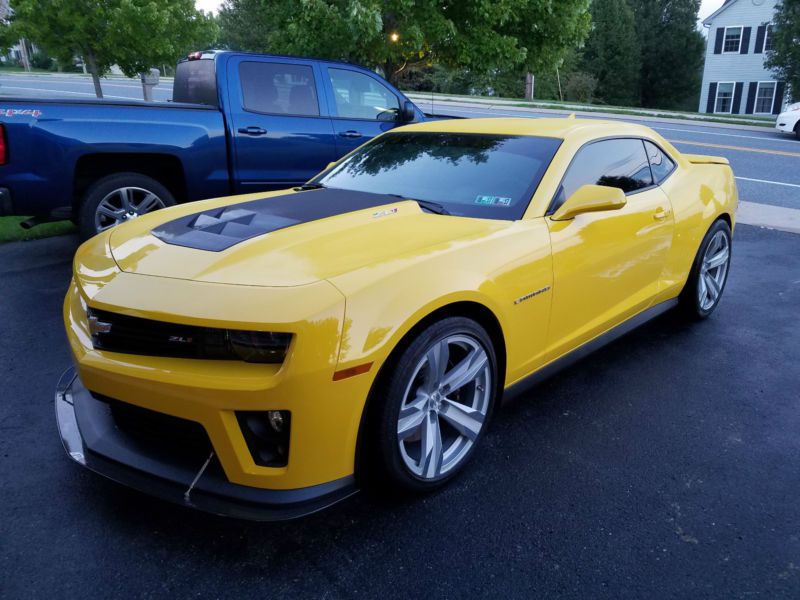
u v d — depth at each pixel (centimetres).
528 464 295
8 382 360
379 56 837
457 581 222
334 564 229
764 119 2833
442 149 372
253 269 237
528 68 924
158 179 587
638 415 343
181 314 219
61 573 221
